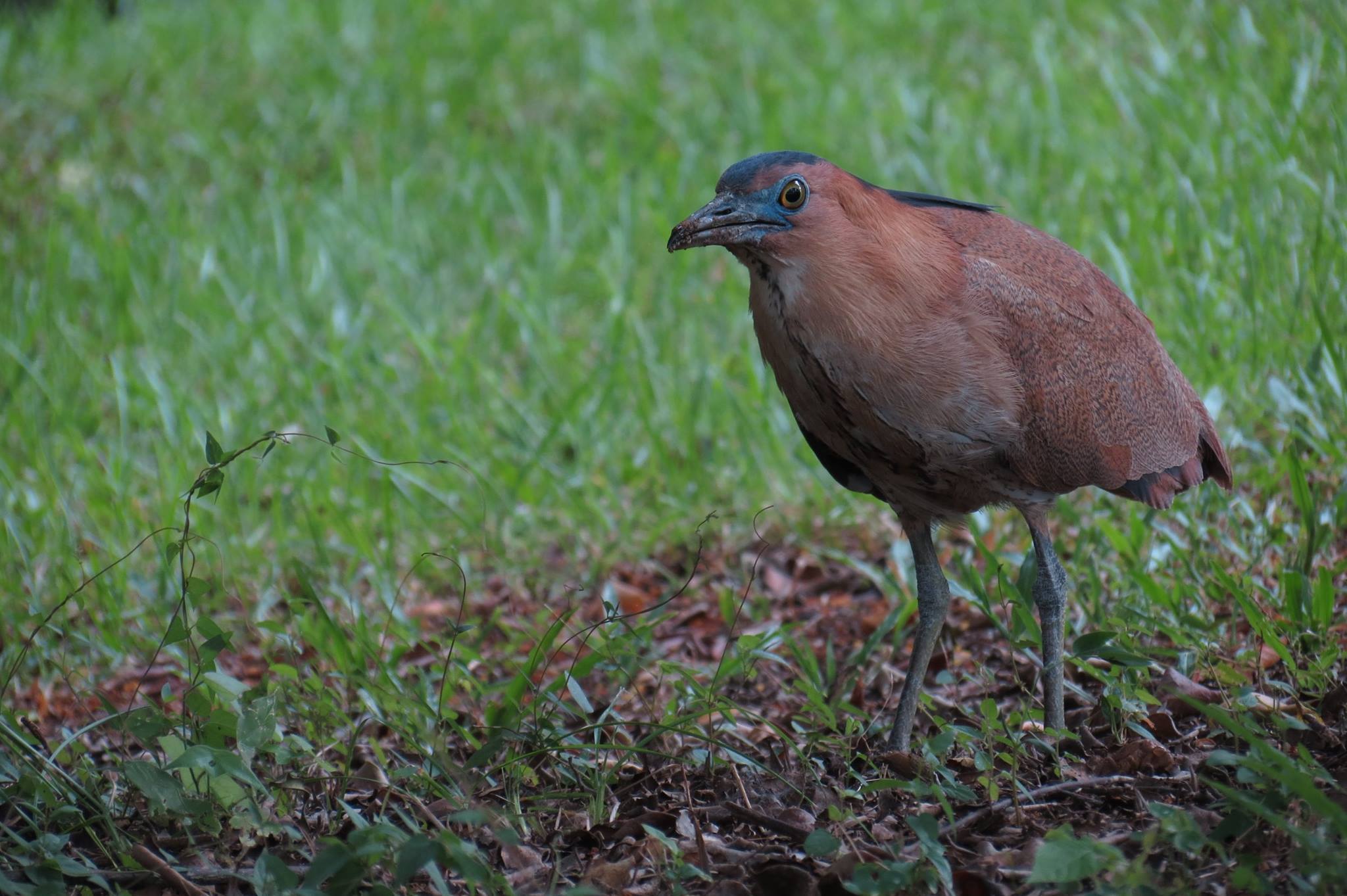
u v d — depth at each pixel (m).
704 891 6.23
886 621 8.96
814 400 7.56
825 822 6.80
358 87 19.92
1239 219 12.23
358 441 12.40
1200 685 7.99
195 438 12.56
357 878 5.77
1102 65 16.25
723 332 13.65
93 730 9.29
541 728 7.48
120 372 12.90
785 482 11.75
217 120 19.66
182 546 7.19
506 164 17.77
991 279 7.42
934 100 16.44
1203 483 9.00
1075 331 7.61
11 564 11.09
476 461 12.16
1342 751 6.91
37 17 23.62
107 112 20.12
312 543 11.56
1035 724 7.73
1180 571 9.21
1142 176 13.87
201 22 22.83
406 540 11.71
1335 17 14.34
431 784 7.02
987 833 6.62
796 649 8.38
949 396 7.31
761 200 7.14
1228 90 14.43
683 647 10.23
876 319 7.20
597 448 12.30
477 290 15.12
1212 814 6.31
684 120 18.06
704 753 7.48
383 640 8.94
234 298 14.45
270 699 6.95
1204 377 10.90
